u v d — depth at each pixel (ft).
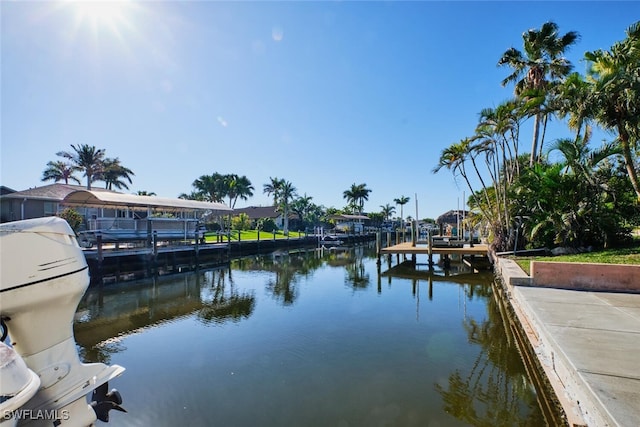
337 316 25.91
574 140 37.01
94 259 43.65
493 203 54.19
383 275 47.88
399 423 11.64
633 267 20.33
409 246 60.80
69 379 9.21
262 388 14.49
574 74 34.83
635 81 26.09
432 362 16.83
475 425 11.39
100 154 103.81
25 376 7.01
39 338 8.77
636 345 11.43
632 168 28.66
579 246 36.27
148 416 12.53
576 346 11.43
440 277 45.06
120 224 51.29
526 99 42.83
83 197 50.78
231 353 18.65
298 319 25.27
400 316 25.67
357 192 197.36
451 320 24.48
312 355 18.02
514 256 39.04
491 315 25.79
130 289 39.91
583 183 35.78
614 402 7.81
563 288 21.63
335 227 162.61
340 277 46.98
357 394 13.76
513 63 55.47
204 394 14.07
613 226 34.88
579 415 9.30
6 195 60.34
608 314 15.39
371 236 159.63
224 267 60.23
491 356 17.46
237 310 28.84
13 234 8.34
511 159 51.39
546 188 37.73
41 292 8.63
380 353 18.11
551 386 11.66
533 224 40.70
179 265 61.82
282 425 11.78
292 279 45.78
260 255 84.94
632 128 28.30
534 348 14.94
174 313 28.45
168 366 17.07
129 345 20.44
